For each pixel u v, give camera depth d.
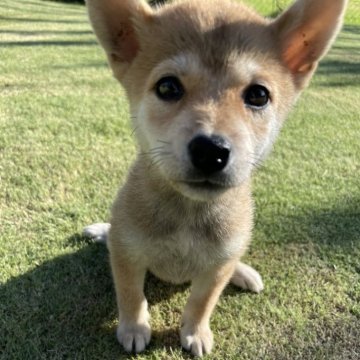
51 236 0.32
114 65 0.25
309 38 0.25
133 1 0.24
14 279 0.28
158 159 0.21
